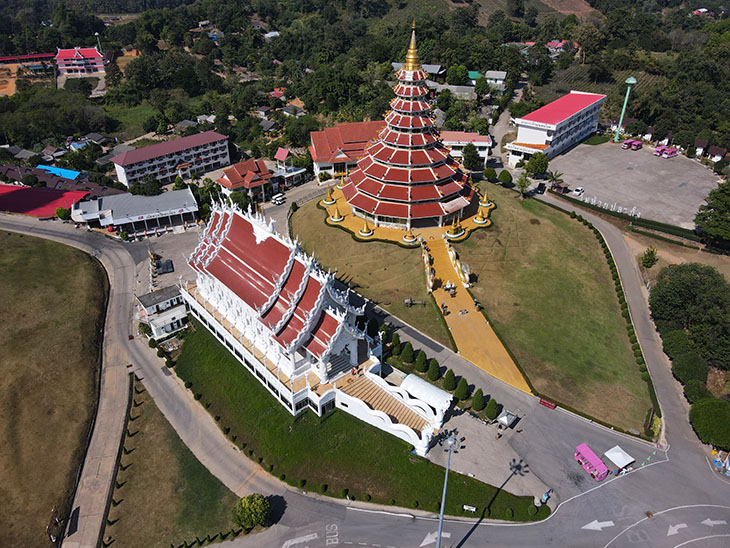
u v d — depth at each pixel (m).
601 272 117.69
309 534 68.75
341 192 148.25
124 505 73.50
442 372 90.56
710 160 175.38
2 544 68.50
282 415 82.31
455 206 125.06
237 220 92.12
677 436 80.44
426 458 76.06
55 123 195.25
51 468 77.69
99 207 140.25
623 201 150.25
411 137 124.88
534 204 143.62
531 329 100.31
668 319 97.94
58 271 120.19
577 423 82.31
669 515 69.25
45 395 88.12
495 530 68.12
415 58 121.38
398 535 68.06
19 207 147.62
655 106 198.62
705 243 126.00
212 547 67.88
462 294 108.38
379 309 104.94
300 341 78.56
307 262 79.12
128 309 111.12
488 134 188.12
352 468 75.69
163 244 133.62
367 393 82.25
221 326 94.06
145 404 88.75
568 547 65.88
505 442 79.00
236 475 77.12
